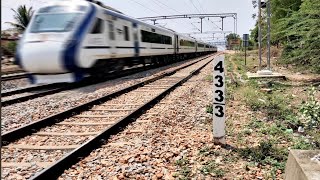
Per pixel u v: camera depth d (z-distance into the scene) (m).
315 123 6.54
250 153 5.00
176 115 7.89
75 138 6.15
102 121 7.54
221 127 5.42
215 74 5.39
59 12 14.01
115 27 17.12
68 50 12.92
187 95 11.09
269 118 7.44
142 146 5.45
